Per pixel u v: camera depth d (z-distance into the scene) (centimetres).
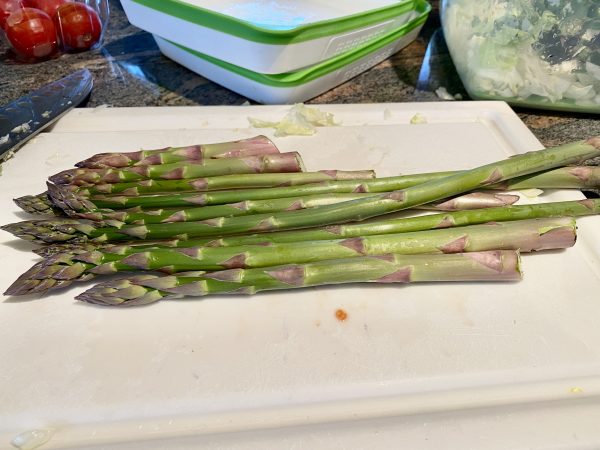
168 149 25
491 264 20
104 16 40
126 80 35
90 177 23
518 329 19
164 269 20
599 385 17
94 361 18
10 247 22
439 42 41
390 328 19
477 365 18
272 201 22
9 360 18
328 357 18
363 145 28
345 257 20
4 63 37
